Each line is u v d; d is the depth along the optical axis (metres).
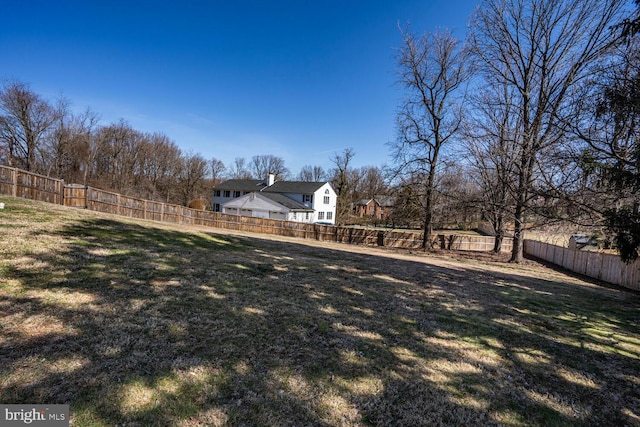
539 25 15.04
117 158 44.72
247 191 42.19
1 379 2.57
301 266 8.36
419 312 5.59
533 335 5.09
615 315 7.00
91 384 2.66
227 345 3.61
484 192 18.08
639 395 3.51
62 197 13.30
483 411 2.96
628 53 7.38
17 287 4.27
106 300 4.32
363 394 3.02
